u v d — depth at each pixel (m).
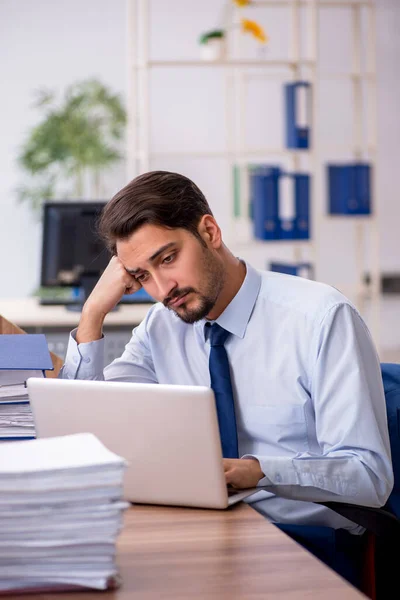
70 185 7.20
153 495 1.38
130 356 2.00
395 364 1.94
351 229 7.61
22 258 7.32
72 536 0.98
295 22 5.71
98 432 1.37
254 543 1.18
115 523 0.99
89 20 7.27
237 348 1.79
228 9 6.33
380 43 7.57
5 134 7.23
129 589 1.01
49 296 6.94
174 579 1.04
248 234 6.67
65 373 1.86
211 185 7.48
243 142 6.61
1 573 0.99
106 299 1.87
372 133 5.98
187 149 7.43
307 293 1.77
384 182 7.66
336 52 7.55
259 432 1.77
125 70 7.34
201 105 7.42
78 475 0.98
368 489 1.54
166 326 1.93
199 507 1.36
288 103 5.62
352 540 1.72
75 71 7.29
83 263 4.11
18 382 1.51
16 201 7.26
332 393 1.66
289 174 5.54
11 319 3.89
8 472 0.96
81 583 1.00
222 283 1.71
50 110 7.18
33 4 7.21
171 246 1.61
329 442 1.64
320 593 0.99
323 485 1.51
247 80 6.93
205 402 1.29
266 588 1.01
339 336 1.69
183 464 1.34
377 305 6.13
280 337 1.76
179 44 7.42
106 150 6.84
